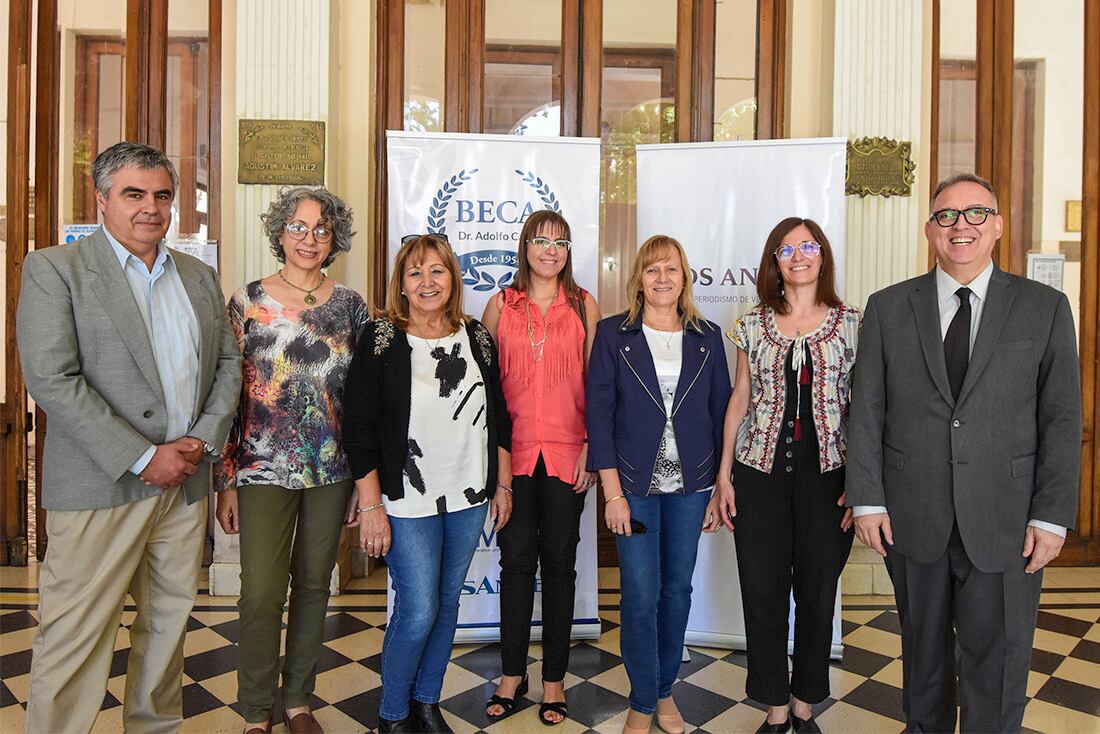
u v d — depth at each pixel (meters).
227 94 3.79
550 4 3.90
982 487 1.88
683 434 2.31
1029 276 4.01
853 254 3.64
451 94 3.86
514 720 2.45
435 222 3.08
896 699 2.60
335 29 3.65
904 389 2.00
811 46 3.84
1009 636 1.88
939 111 3.91
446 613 2.31
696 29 3.89
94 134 3.88
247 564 2.18
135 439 1.88
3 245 3.87
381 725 2.29
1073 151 3.98
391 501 2.18
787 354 2.28
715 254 3.09
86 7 3.82
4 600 3.38
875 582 3.66
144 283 1.99
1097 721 2.44
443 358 2.24
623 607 2.31
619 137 3.96
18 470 3.85
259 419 2.20
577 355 2.54
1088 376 4.02
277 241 2.27
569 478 2.49
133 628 2.11
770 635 2.29
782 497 2.27
